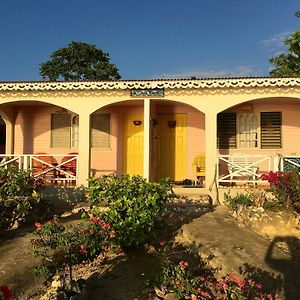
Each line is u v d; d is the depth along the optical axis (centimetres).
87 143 1086
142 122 1254
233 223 782
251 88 1027
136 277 556
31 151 1284
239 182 1072
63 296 478
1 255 612
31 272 543
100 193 622
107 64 3325
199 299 472
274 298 494
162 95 1062
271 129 1193
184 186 1102
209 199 989
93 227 552
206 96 1048
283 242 705
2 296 376
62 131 1281
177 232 730
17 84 1079
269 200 834
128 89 1070
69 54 3344
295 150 1178
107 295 510
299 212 761
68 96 1096
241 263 587
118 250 634
